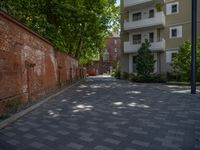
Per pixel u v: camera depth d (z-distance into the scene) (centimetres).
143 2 2969
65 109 945
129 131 621
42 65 1288
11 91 852
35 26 1848
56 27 2059
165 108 944
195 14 1415
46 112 887
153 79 2506
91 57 4200
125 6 3125
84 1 2386
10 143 540
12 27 882
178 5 2873
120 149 495
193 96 1307
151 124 691
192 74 1430
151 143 530
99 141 545
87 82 2730
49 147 512
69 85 2027
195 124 691
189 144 523
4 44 809
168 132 611
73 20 2078
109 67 8025
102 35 3347
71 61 2427
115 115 819
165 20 2964
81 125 688
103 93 1492
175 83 2172
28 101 1030
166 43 2952
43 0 1891
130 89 1747
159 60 2988
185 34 2827
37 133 613
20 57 956
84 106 1009
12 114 790
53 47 1588
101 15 2894
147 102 1102
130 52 3120
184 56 2214
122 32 3362
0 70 773
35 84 1145
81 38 2969
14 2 1697
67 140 555
